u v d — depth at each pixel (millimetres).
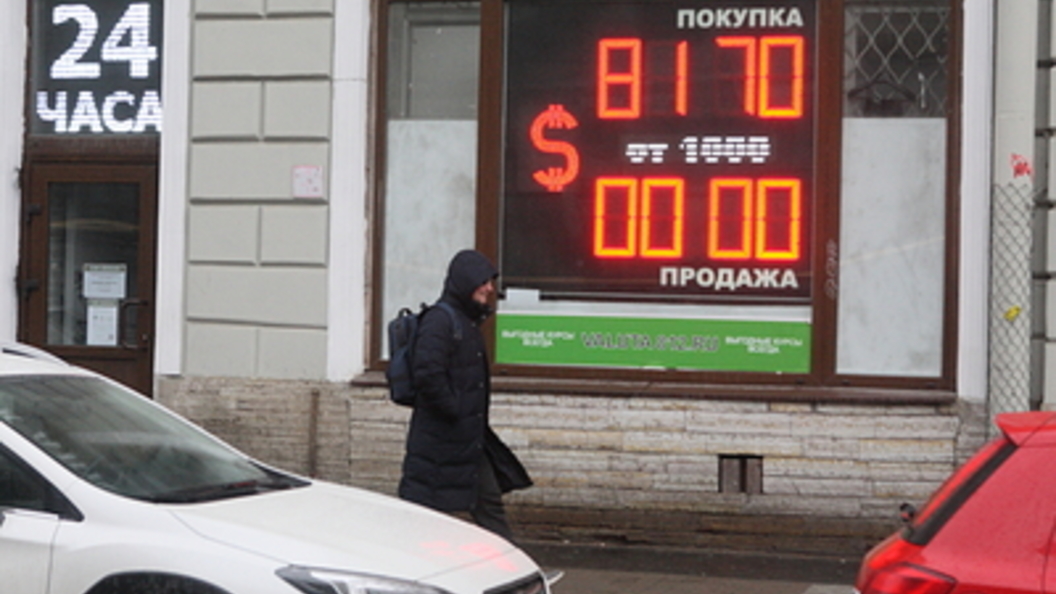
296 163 11328
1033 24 9914
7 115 12250
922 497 10312
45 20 12375
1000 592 4305
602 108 11133
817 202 10727
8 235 12258
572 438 10820
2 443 5680
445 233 11461
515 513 10906
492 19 11273
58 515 5496
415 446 8414
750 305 10852
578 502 10789
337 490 6746
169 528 5418
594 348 11078
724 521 10570
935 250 10625
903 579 4465
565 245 11172
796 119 10812
